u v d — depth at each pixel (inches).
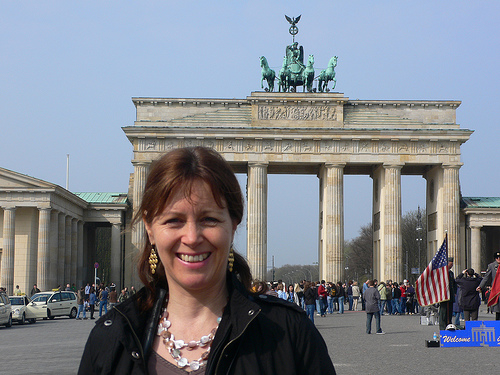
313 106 5836.6
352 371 1352.1
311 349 303.9
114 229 6156.5
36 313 3762.3
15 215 5388.8
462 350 1745.8
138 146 5708.7
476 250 5925.2
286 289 3533.5
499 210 5910.4
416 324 3034.0
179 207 294.7
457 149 5772.6
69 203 5728.3
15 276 5413.4
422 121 5876.0
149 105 5812.0
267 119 5812.0
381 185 5876.0
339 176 5743.1
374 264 6136.8
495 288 1839.3
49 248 5221.5
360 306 5708.7
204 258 298.0
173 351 299.6
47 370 1459.2
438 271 1956.2
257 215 5693.9
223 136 5713.6
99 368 293.4
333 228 5693.9
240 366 290.4
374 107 5890.8
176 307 308.3
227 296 315.9
